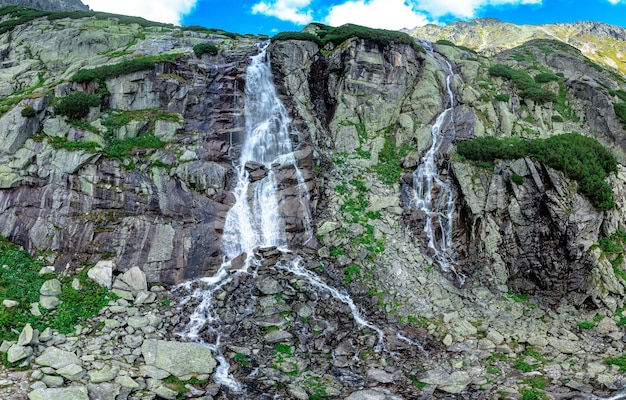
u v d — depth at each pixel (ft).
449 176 86.58
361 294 69.62
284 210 78.33
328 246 76.28
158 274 66.59
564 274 74.54
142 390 47.50
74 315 56.29
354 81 102.73
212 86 90.48
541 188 78.69
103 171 71.20
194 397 48.39
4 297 55.11
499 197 81.05
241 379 52.47
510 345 63.05
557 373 56.08
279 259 72.13
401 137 96.27
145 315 59.16
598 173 80.33
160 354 52.75
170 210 71.97
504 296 74.18
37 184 68.44
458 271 77.30
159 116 82.74
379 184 88.07
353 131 97.60
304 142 89.40
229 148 82.74
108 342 53.72
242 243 74.08
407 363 57.57
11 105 76.89
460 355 59.77
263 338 59.16
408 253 77.20
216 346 57.21
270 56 100.78
